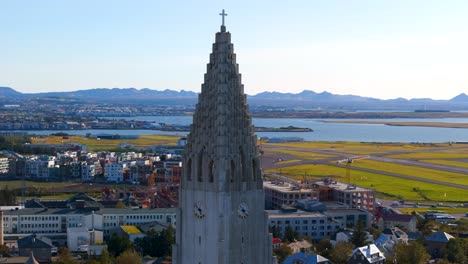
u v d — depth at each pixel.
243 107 103.38
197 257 105.56
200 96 105.31
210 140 103.06
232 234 102.50
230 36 103.25
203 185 104.00
